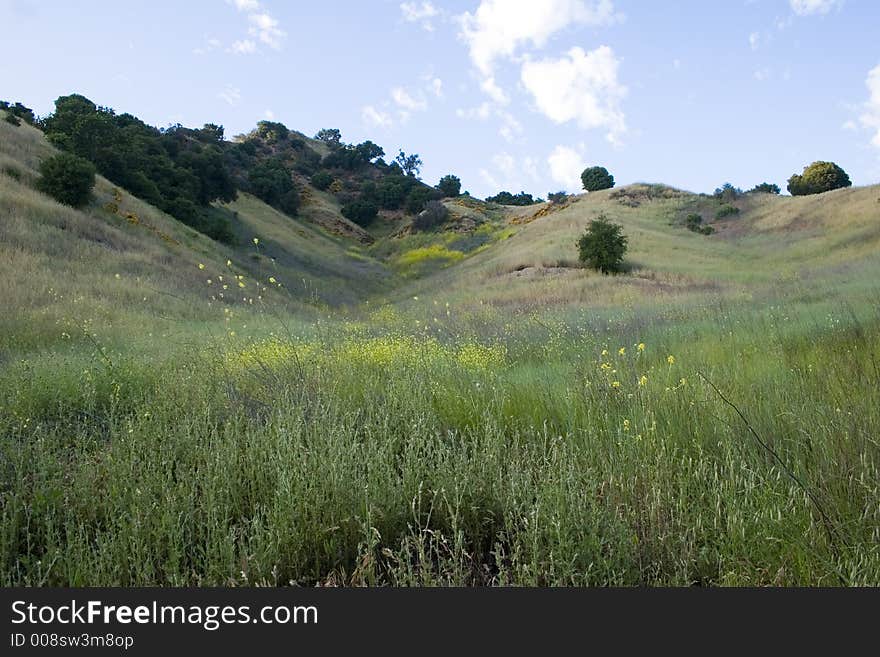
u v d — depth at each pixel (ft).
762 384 15.69
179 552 9.00
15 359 24.25
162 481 10.82
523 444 13.48
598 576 8.58
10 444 12.82
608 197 213.66
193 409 15.29
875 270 63.41
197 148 202.08
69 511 9.94
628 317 41.27
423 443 12.71
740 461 11.21
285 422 13.82
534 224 191.52
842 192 162.61
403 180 296.51
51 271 55.72
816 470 10.43
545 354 27.30
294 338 30.27
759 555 8.79
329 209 260.21
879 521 8.83
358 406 17.10
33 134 131.44
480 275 125.59
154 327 39.42
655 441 12.14
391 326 41.32
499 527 10.25
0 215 69.46
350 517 9.92
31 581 8.50
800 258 116.47
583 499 9.71
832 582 8.00
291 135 349.61
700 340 27.09
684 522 9.63
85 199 92.79
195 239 116.37
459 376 19.84
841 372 15.70
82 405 16.97
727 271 105.19
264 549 9.24
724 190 199.93
